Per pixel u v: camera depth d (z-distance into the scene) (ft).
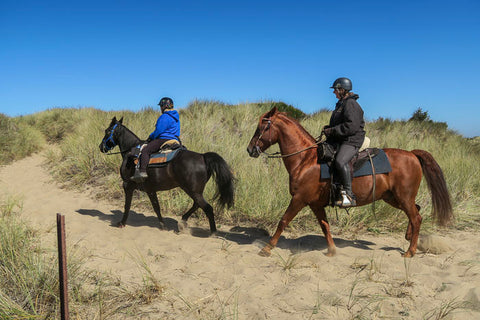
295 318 10.44
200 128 36.47
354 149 15.03
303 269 14.28
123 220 20.93
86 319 10.24
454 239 19.17
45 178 35.42
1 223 16.07
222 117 42.16
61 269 8.30
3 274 11.93
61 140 54.34
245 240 19.12
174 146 19.53
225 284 12.92
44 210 24.73
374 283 12.85
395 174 15.53
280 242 18.79
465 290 11.97
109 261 15.01
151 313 10.73
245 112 42.27
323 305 11.18
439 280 12.97
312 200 15.88
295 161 15.92
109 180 30.45
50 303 10.87
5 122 50.60
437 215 15.80
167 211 25.02
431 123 49.70
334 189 15.23
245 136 35.01
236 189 24.21
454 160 32.40
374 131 42.19
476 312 10.64
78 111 63.26
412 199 15.72
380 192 15.64
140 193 27.73
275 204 22.94
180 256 15.80
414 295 11.87
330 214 22.21
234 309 10.61
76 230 19.65
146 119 41.09
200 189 19.06
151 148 19.33
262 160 29.30
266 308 11.03
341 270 14.23
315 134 35.73
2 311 9.86
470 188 27.27
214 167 18.58
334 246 16.39
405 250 17.06
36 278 11.61
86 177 32.32
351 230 20.77
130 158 20.18
